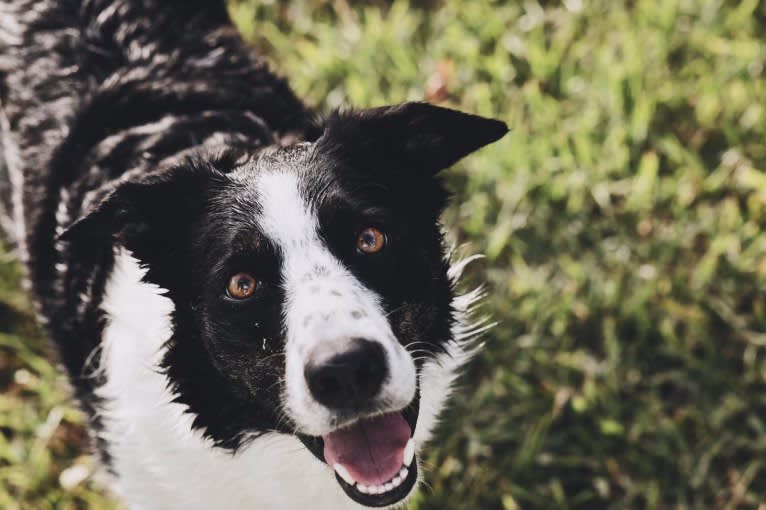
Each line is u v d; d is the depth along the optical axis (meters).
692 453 0.97
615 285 1.02
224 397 0.79
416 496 0.95
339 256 0.75
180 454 0.82
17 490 0.99
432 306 0.79
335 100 1.15
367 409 0.72
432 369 0.82
